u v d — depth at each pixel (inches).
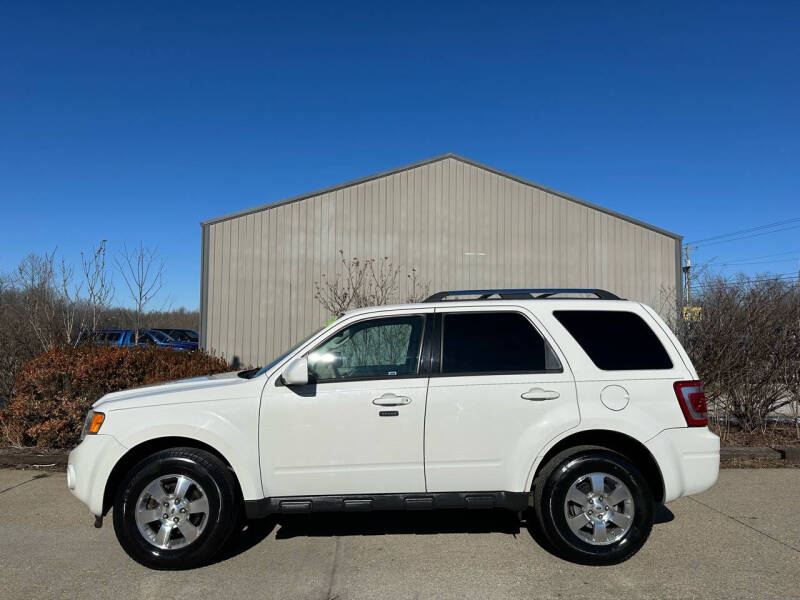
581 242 541.3
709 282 349.7
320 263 528.4
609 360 171.5
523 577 154.8
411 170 537.3
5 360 381.4
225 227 526.0
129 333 633.0
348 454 164.9
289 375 161.0
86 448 164.9
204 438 162.6
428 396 166.7
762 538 183.0
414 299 525.0
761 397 332.5
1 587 149.9
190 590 148.2
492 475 165.9
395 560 166.9
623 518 162.1
